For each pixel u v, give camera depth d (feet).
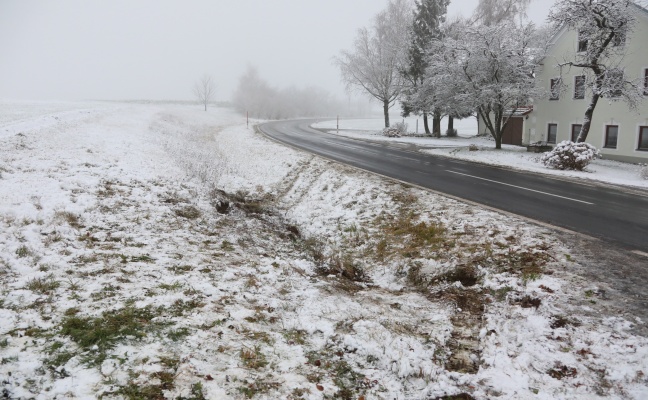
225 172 56.95
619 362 14.75
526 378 14.14
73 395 11.19
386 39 137.69
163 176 43.39
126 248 23.77
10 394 11.04
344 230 34.86
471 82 87.35
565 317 17.92
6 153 40.01
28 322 14.70
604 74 68.13
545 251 25.68
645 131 71.46
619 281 21.35
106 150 50.52
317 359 14.80
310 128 154.40
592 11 65.67
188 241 27.17
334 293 21.71
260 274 22.88
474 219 33.01
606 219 33.24
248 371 13.35
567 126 86.07
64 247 22.48
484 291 21.70
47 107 103.71
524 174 56.49
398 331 17.46
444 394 13.38
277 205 43.91
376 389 13.42
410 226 33.22
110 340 14.07
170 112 141.79
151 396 11.50
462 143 103.96
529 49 87.20
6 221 24.41
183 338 14.82
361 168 58.49
